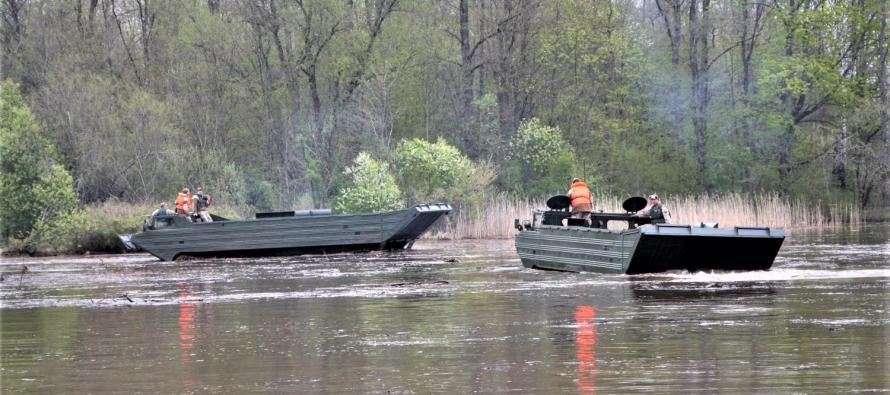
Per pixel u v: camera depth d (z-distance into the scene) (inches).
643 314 1295.5
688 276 1753.2
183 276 2097.7
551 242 1967.3
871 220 4244.6
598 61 4394.7
